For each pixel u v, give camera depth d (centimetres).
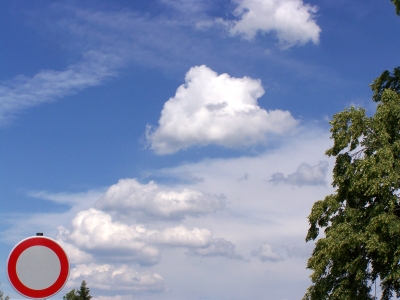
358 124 2298
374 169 2105
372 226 2109
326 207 2381
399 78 2558
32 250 602
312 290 2323
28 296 593
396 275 2058
